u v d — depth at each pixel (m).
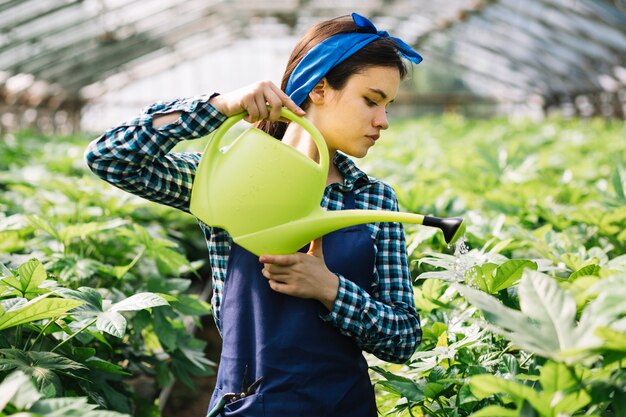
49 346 2.20
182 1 16.06
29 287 1.80
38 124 21.66
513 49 20.25
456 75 25.97
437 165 5.29
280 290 1.58
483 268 1.72
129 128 1.58
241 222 1.55
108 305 1.90
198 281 5.15
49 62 16.84
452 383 1.75
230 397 1.63
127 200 3.51
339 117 1.66
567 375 1.19
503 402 1.53
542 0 13.38
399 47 1.71
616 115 18.86
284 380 1.60
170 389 3.75
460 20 18.39
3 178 4.36
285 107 1.59
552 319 1.22
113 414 1.19
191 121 1.58
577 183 4.17
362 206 1.77
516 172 4.50
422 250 2.92
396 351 1.70
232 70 24.23
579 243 2.69
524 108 26.12
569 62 18.69
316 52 1.67
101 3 14.02
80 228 2.70
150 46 19.78
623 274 1.21
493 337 1.86
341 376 1.64
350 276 1.68
